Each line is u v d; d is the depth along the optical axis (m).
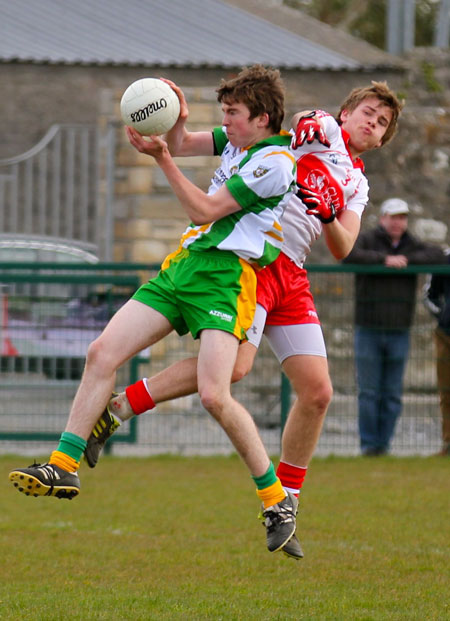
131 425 32.06
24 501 24.59
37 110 57.19
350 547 19.86
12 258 43.53
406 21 61.19
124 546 19.72
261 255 14.98
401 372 31.70
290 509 15.29
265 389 32.53
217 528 21.56
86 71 57.22
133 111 14.32
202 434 32.94
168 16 61.16
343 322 33.09
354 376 32.75
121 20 60.41
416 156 43.69
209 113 39.91
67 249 43.97
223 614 14.61
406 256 32.09
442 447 32.03
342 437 32.72
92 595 15.85
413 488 26.38
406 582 17.03
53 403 31.61
